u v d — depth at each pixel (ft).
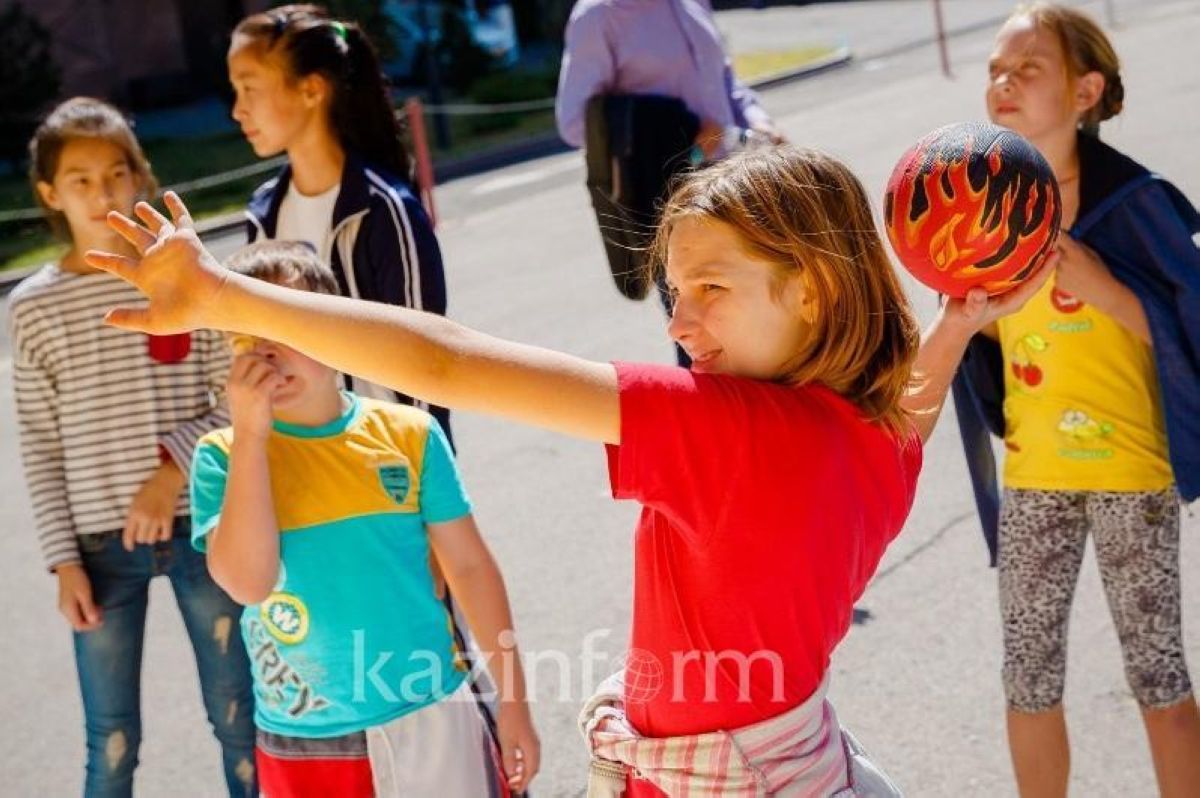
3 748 15.84
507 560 18.60
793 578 6.39
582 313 30.96
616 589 17.42
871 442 6.66
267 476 8.80
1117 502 10.35
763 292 6.41
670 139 17.20
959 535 17.37
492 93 77.05
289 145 12.42
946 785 12.48
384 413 9.50
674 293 6.93
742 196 6.36
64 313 11.66
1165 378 10.01
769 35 93.91
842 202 6.56
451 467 9.60
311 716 9.06
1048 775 10.81
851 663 14.66
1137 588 10.43
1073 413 10.37
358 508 9.09
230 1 88.17
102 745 11.85
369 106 12.51
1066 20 10.27
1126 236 10.12
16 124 64.64
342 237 12.07
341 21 12.64
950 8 96.12
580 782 13.35
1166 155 35.53
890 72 70.23
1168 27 63.16
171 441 11.50
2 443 28.17
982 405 11.09
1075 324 10.25
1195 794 10.43
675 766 6.75
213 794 14.30
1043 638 10.71
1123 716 13.15
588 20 17.40
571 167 56.34
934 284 7.52
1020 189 7.25
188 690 16.48
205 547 9.43
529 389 6.14
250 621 9.22
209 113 83.46
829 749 6.84
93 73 84.48
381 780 9.05
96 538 11.74
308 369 9.09
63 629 18.89
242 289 6.14
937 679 14.20
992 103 10.44
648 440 6.19
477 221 46.09
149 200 12.05
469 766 9.23
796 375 6.54
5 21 65.16
